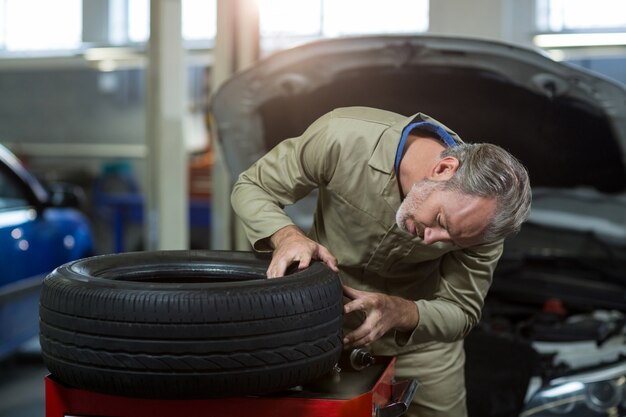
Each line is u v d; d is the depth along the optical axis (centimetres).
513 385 247
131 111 805
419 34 247
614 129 256
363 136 177
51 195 480
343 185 181
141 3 790
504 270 321
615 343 269
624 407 240
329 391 155
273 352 141
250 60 355
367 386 159
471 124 283
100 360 140
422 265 199
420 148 172
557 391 244
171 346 137
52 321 146
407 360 217
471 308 193
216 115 266
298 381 146
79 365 142
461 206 151
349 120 181
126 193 801
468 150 157
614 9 561
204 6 744
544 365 253
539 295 313
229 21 355
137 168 808
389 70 261
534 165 292
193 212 727
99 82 809
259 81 256
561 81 247
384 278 202
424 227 157
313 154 182
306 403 146
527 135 279
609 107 248
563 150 279
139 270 178
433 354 218
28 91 828
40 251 459
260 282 145
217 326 138
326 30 634
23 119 833
